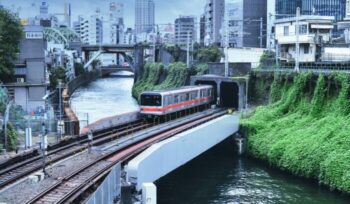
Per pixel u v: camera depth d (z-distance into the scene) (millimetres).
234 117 46500
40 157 30078
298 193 33969
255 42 130500
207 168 41281
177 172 39938
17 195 22359
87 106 86500
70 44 147000
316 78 46781
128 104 90125
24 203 21078
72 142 35500
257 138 45062
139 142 35281
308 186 35656
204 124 40500
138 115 48281
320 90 44938
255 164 42719
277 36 75125
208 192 34250
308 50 69438
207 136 39406
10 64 56625
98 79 176875
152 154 27547
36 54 60312
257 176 38531
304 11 116562
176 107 50969
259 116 48719
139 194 24797
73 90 115562
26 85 52562
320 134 38750
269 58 72188
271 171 40094
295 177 38094
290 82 51219
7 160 28969
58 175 25797
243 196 33469
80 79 136625
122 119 44938
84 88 129250
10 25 56844
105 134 38844
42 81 57969
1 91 41438
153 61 105688
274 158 40531
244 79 57031
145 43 118625
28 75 59438
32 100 52625
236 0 130625
